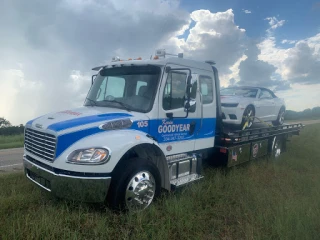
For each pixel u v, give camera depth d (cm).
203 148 596
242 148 713
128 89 506
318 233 384
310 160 884
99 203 423
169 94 497
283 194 539
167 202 446
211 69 612
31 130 461
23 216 388
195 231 385
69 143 395
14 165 848
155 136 479
